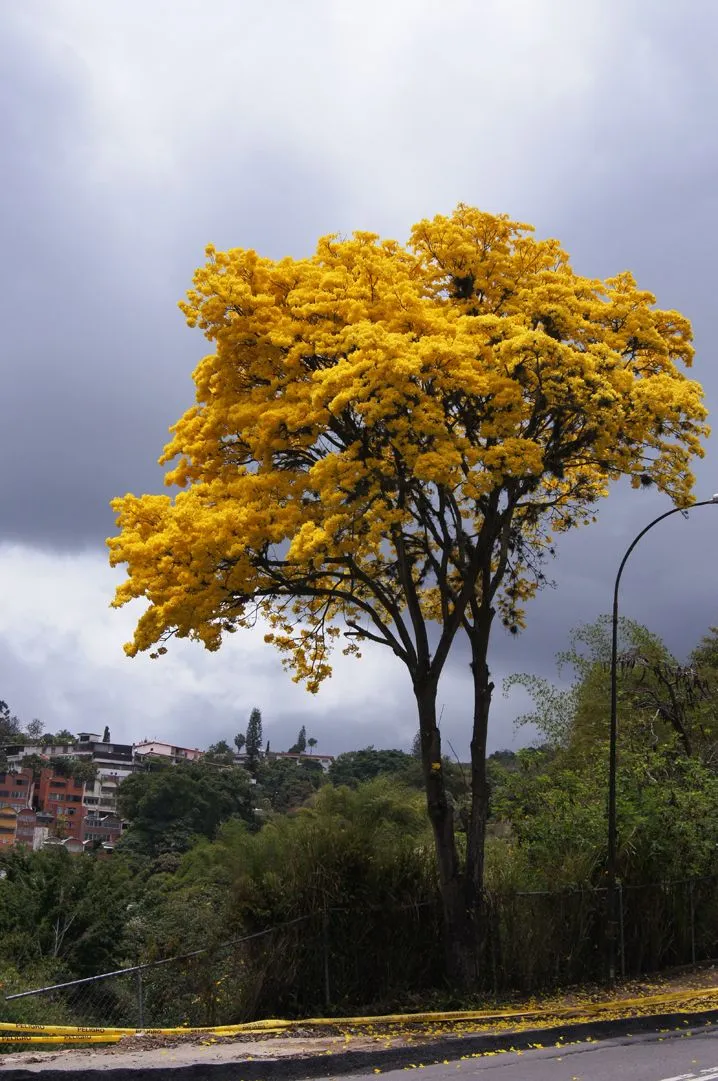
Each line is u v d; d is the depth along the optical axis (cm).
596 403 1504
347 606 1878
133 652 1519
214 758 12662
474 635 1700
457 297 1759
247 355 1620
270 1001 1398
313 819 1603
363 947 1509
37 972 2058
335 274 1569
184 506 1516
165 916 1833
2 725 14288
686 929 1981
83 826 10981
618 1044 1259
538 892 1681
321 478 1443
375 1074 1049
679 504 1673
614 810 1730
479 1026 1323
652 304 1762
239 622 1603
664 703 2592
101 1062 1000
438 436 1458
